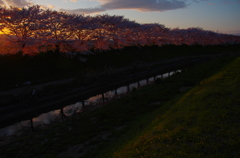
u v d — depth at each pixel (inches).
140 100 481.1
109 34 1409.9
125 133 275.4
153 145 159.0
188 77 696.4
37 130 405.4
